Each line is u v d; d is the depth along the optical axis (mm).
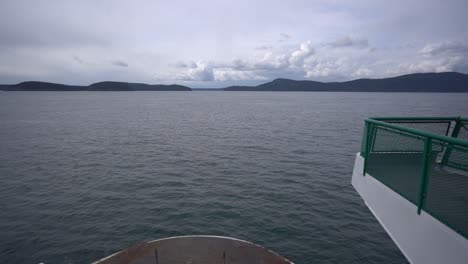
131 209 14930
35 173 21016
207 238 7039
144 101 141000
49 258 10938
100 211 14695
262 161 24484
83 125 47688
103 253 11242
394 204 4320
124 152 27844
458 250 3096
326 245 11922
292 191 17562
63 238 12219
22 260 10805
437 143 3621
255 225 13391
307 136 36656
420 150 5410
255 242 12070
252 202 15883
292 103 121562
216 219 13906
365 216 14398
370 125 5340
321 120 54812
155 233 12641
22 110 78125
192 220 13789
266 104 114938
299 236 12547
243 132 40406
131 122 52406
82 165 23188
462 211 3432
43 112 72188
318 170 21875
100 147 30188
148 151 28297
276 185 18594
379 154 5371
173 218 13969
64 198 16359
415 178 4711
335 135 37344
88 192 17266
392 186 4469
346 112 71938
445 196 3725
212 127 45750
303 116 63188
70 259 10898
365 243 12109
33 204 15516
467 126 5602
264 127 45406
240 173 21094
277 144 31656
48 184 18688
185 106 101750
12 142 32688
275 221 13789
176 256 6398
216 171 21594
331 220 13961
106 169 22078
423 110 71125
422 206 3721
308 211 14875
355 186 5902
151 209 14938
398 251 11570
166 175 20625
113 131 41312
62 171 21516
